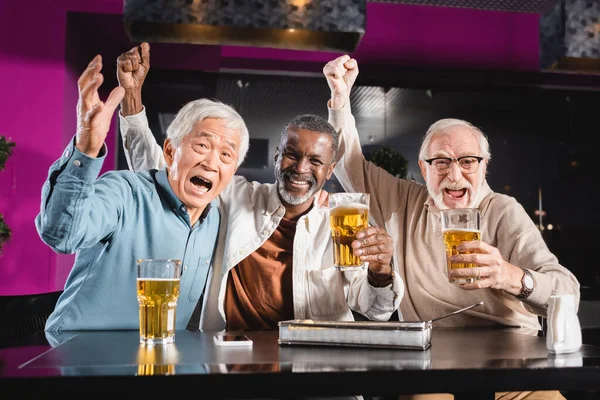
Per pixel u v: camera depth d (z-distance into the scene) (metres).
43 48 3.92
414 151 5.36
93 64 1.15
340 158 2.15
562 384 0.94
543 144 5.47
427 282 1.91
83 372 0.88
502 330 1.48
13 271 3.82
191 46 4.21
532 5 4.59
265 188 1.88
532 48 4.83
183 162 1.59
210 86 5.00
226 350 1.09
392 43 4.71
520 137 5.46
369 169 2.17
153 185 1.62
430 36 4.75
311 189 1.77
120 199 1.53
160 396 0.86
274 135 5.21
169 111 4.97
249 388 0.88
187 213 1.61
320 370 0.90
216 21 2.29
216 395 0.87
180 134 1.61
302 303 1.75
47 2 3.93
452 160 1.91
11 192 3.86
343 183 2.22
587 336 2.30
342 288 1.77
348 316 1.79
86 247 1.42
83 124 1.18
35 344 1.18
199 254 1.64
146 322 1.17
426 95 5.36
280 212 1.78
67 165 1.21
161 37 2.40
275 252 1.78
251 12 2.31
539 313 1.58
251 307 1.75
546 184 5.49
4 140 3.41
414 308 1.93
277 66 4.76
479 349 1.12
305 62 4.76
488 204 1.96
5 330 1.74
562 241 5.52
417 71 4.87
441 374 0.92
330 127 1.79
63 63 3.92
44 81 3.91
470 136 1.95
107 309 1.52
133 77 2.00
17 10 3.92
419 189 2.10
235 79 5.04
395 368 0.92
